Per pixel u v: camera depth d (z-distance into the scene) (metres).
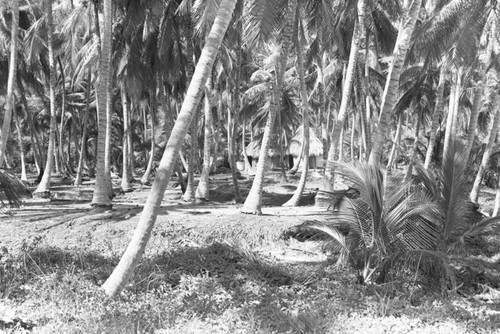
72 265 9.24
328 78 29.25
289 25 15.28
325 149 23.20
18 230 13.34
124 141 28.12
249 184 30.81
